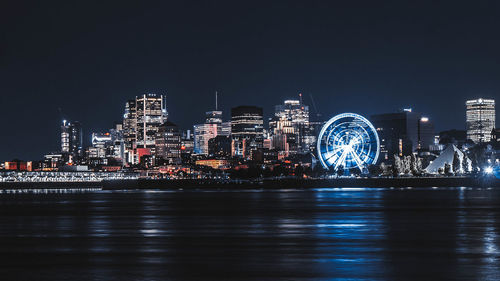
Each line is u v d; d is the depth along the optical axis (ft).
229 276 202.90
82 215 484.74
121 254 251.60
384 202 618.44
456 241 285.64
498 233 318.65
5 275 207.92
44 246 278.46
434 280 194.49
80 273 209.97
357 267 217.36
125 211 534.37
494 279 195.93
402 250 257.14
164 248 268.41
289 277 200.44
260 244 279.90
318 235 314.35
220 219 423.64
